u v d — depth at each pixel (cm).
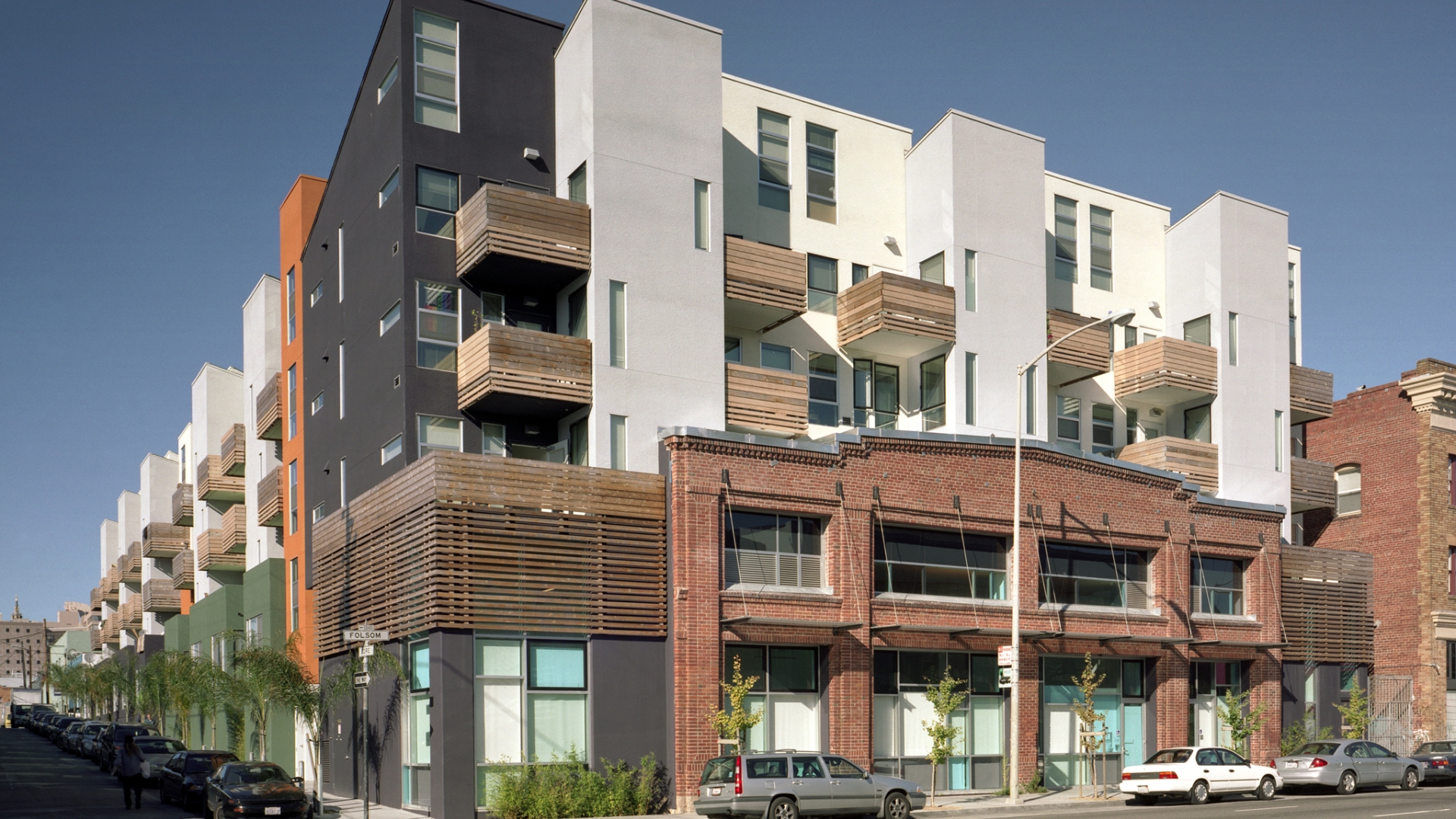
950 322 3328
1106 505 3334
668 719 2627
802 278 3181
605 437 2777
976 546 3131
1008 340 3444
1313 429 4706
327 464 3478
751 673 2745
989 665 3116
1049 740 3172
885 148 3597
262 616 4047
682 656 2616
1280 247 4125
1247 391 3944
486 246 2730
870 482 2938
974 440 3127
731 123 3312
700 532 2680
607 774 2536
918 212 3544
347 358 3316
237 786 2380
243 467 4806
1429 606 4194
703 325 2966
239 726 4238
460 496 2480
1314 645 3862
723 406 2975
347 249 3359
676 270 2948
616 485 2658
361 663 2797
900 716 2931
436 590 2422
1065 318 3638
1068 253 3897
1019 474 2798
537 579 2533
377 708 2816
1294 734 3638
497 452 2900
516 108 3069
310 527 3644
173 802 3058
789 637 2770
